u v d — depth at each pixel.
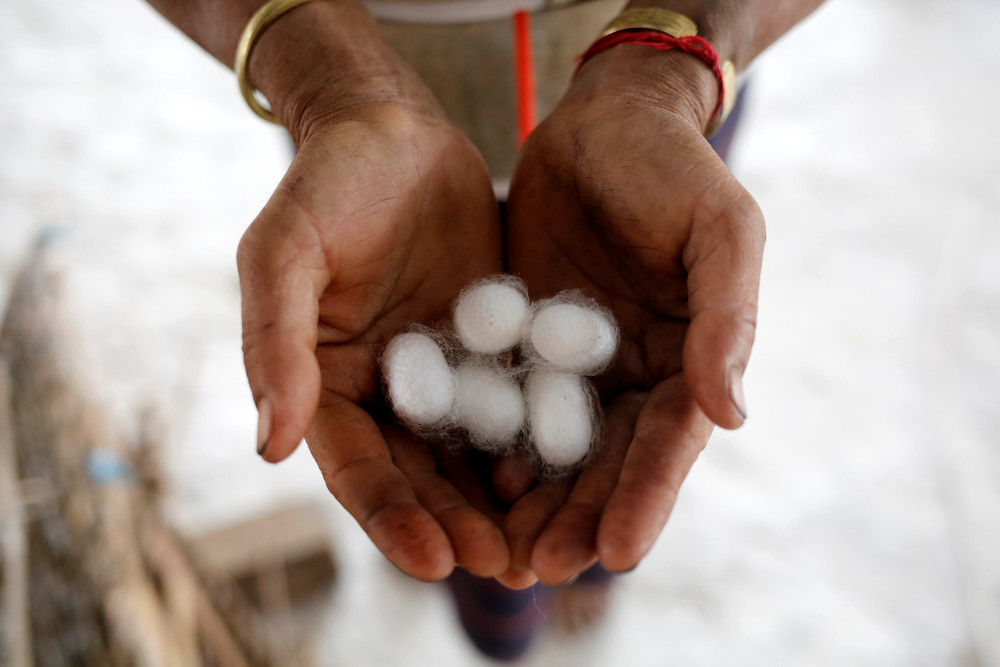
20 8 1.21
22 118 1.06
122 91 1.11
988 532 0.62
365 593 0.63
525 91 0.42
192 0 0.40
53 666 0.46
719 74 0.38
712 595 0.60
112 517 0.50
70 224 0.90
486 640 0.53
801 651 0.58
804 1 0.41
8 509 0.48
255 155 1.03
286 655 0.55
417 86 0.39
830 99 1.02
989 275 0.81
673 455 0.31
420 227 0.37
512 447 0.36
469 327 0.37
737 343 0.31
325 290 0.34
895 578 0.60
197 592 0.53
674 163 0.34
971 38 1.09
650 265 0.35
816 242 0.85
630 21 0.38
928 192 0.89
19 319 0.58
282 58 0.38
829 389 0.72
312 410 0.30
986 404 0.70
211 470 0.69
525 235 0.39
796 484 0.66
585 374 0.37
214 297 0.85
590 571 0.55
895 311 0.78
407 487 0.31
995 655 0.57
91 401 0.56
